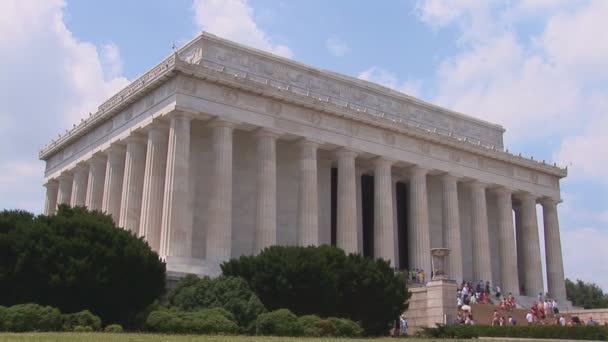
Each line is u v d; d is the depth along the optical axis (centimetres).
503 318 6431
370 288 5141
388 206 7512
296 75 7569
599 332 5156
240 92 6600
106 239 4509
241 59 7144
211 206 6231
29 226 4397
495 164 8881
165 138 6594
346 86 8019
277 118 6819
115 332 3625
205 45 6888
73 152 8294
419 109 8750
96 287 4253
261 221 6531
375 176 7644
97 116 7481
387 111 8344
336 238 7694
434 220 8744
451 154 8369
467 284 7806
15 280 4194
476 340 3906
